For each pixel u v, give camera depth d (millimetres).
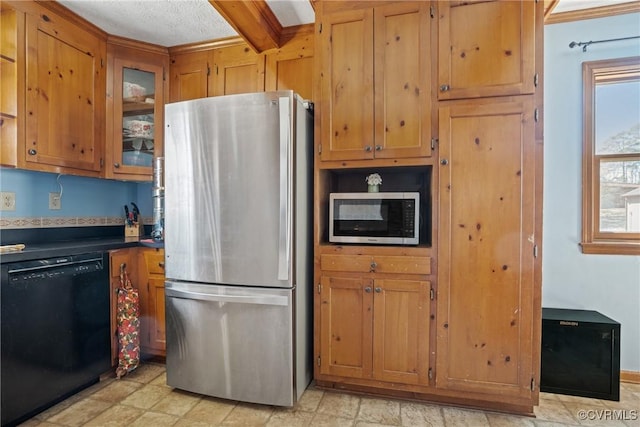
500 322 1707
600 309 2145
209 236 1868
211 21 2260
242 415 1745
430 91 1777
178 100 2637
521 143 1675
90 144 2260
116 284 2143
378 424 1666
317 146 1957
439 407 1808
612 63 2102
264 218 1783
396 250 1823
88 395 1926
